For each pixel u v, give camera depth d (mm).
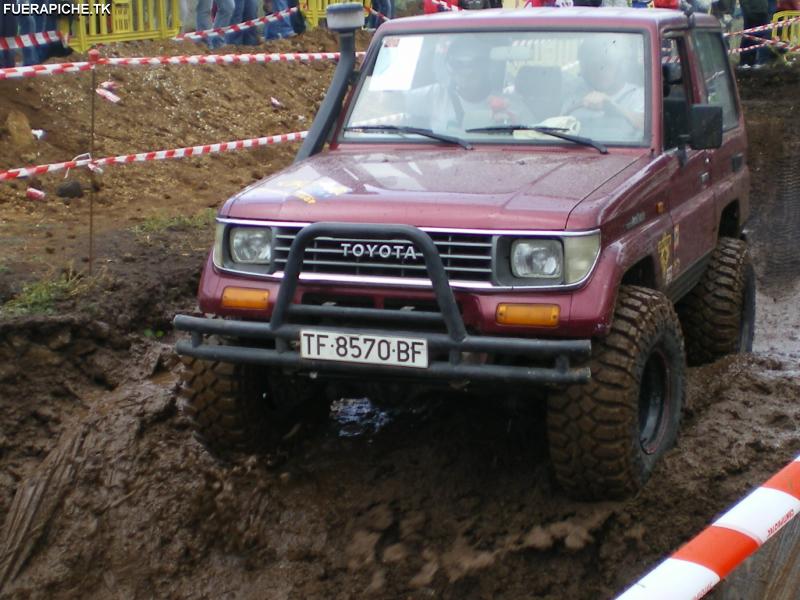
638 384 4594
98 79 11609
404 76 5809
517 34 5734
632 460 4633
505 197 4582
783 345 7648
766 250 9992
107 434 5875
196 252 7918
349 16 5809
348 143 5695
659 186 5191
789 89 17094
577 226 4391
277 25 15289
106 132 10680
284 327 4594
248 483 5234
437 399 5812
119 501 5457
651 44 5570
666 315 4836
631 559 4680
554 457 4684
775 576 4414
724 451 5102
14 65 10797
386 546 4965
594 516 4770
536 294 4395
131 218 8828
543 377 4352
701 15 6695
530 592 4680
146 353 6738
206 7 13805
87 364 6508
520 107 5543
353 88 5906
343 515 5125
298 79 14203
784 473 3271
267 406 5297
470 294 4449
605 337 4586
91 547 5281
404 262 4520
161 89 12039
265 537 5090
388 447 5547
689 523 4738
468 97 5637
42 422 6168
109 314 6793
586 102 5488
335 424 5848
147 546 5234
